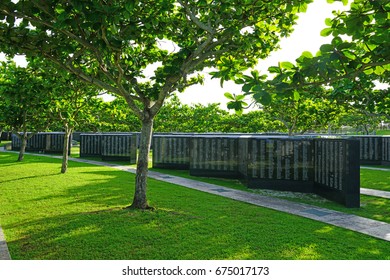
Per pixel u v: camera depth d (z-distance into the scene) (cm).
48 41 723
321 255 566
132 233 677
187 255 562
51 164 2069
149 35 916
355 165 993
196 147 1675
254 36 856
